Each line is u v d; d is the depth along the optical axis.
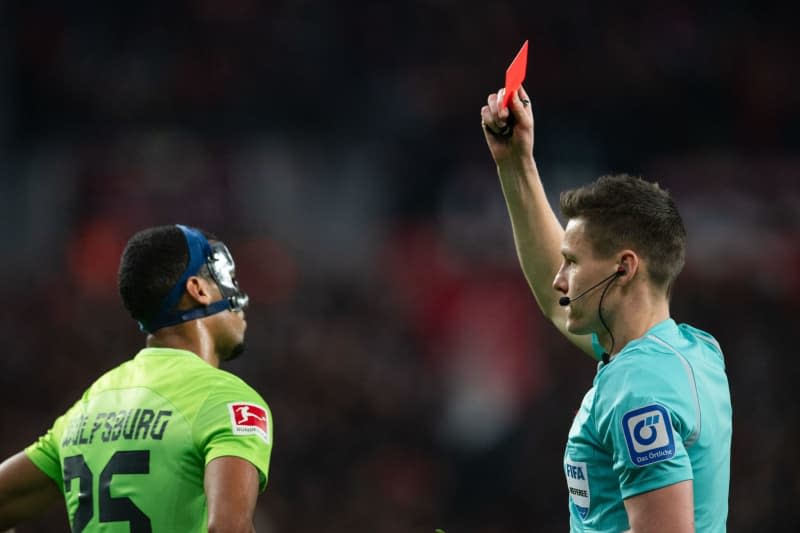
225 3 71.50
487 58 71.56
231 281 13.00
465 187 63.34
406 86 70.12
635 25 72.69
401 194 64.25
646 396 10.40
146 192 61.22
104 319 53.81
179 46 70.81
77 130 67.19
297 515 45.72
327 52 71.06
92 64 69.69
